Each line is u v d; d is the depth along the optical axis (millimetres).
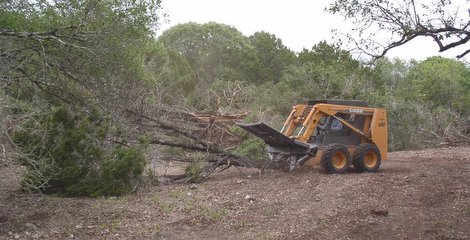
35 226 6641
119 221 7078
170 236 6496
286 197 8641
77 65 9078
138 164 8953
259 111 16719
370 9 8055
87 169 8703
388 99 20297
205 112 16969
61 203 7969
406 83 37688
